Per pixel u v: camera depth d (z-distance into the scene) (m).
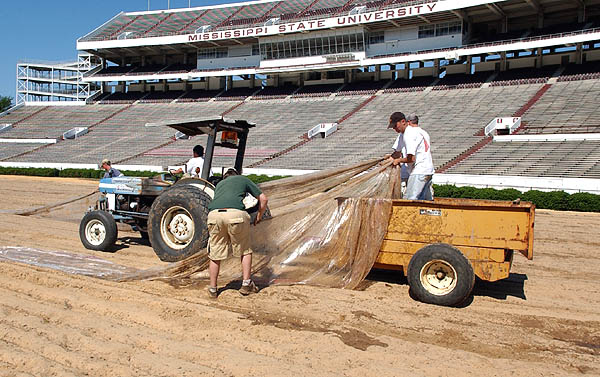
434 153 30.52
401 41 43.66
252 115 45.56
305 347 4.30
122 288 5.98
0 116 53.69
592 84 34.41
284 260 6.67
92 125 49.97
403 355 4.18
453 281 5.76
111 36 54.00
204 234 7.06
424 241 6.20
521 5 38.69
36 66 74.12
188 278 6.52
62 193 23.89
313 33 46.19
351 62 44.34
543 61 39.81
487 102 36.53
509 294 6.55
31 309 5.11
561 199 21.59
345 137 37.09
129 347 4.23
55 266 7.03
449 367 3.99
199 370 3.81
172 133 45.62
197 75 51.44
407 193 6.93
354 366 3.95
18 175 39.69
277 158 35.19
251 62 51.03
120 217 9.16
